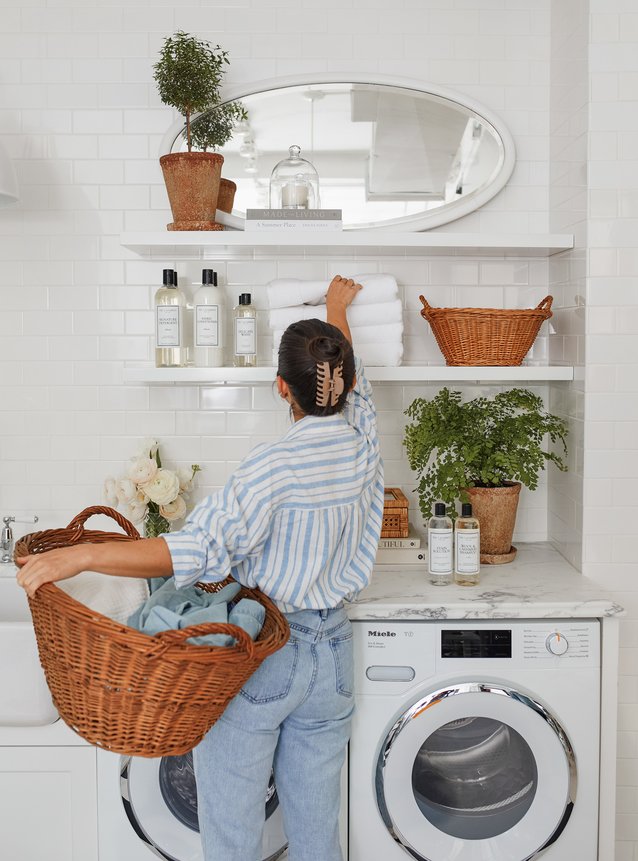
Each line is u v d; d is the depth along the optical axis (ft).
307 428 5.51
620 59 6.70
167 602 5.33
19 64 7.58
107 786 6.23
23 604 7.20
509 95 7.70
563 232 7.37
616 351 6.84
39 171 7.65
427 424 6.98
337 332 5.63
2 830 6.26
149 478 7.20
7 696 5.87
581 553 6.98
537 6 7.64
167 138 7.50
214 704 4.75
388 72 7.64
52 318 7.77
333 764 5.77
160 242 6.87
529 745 6.29
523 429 6.99
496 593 6.50
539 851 6.32
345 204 7.62
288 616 5.56
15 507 7.89
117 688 4.48
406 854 6.34
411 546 7.21
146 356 7.79
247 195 7.59
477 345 6.99
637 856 7.30
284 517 5.29
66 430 7.85
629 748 7.18
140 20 7.56
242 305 7.32
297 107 7.57
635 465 6.89
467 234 7.02
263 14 7.59
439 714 6.17
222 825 5.46
